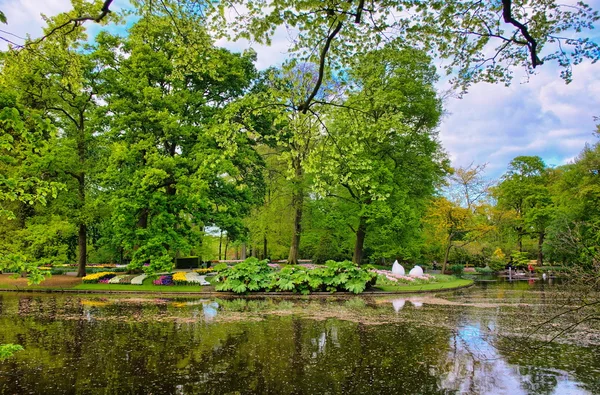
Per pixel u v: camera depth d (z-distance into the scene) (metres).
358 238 25.56
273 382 5.96
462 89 7.02
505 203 44.25
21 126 4.16
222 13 6.73
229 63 21.00
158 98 18.73
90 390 5.67
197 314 11.90
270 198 30.42
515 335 8.98
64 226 18.72
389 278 20.70
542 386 5.79
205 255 32.25
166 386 5.80
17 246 16.72
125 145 18.61
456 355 7.39
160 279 19.53
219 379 6.09
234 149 9.34
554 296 7.60
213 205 23.80
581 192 26.23
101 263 35.19
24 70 10.05
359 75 8.61
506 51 6.44
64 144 19.91
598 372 6.41
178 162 19.12
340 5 5.34
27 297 16.19
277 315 11.75
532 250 43.28
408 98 23.12
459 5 5.94
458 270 33.44
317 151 9.47
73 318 11.16
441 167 28.33
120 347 7.93
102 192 21.94
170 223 19.33
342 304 14.34
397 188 23.59
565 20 6.06
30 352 7.58
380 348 7.87
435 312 12.38
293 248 27.14
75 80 9.44
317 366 6.72
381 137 9.59
